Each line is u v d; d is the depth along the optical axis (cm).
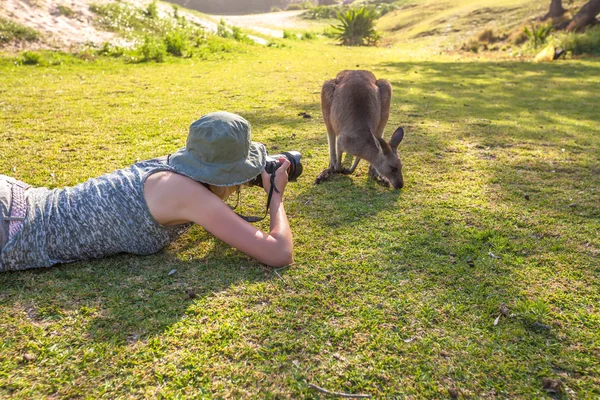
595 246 303
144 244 267
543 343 218
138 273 262
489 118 655
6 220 245
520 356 210
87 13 1488
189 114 651
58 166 423
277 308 238
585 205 363
